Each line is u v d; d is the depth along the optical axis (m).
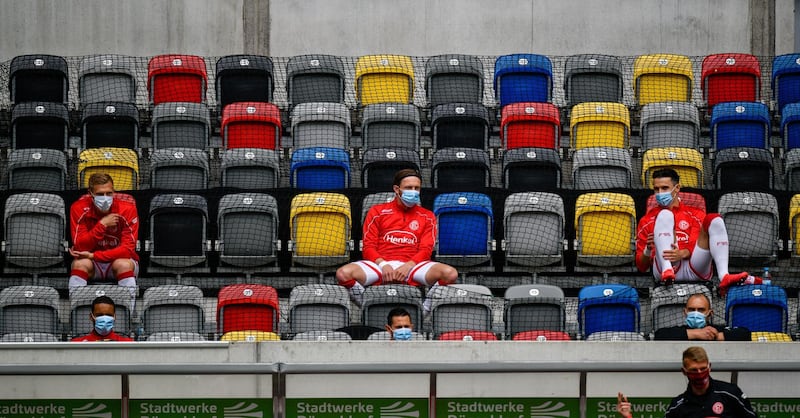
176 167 31.80
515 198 29.81
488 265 29.97
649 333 26.75
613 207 29.61
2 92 37.41
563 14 41.38
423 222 27.94
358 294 26.92
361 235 30.42
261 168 31.88
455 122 33.41
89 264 27.20
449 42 41.41
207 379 21.22
